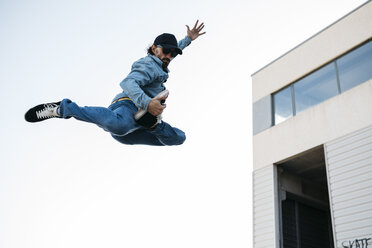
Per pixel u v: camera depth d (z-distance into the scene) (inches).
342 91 374.3
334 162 347.6
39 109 83.7
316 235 471.5
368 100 342.6
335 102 372.2
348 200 323.3
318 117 382.3
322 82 401.4
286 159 401.1
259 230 394.0
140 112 88.2
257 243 390.3
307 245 452.1
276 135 421.4
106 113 84.3
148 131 102.3
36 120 84.4
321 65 406.6
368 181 314.5
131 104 91.7
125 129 87.0
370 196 308.2
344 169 336.8
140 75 90.0
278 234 377.4
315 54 418.3
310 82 415.8
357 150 332.8
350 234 310.8
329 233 489.4
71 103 82.4
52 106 84.0
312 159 404.8
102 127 89.2
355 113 348.8
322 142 366.6
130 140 104.2
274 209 386.9
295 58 442.9
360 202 313.6
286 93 441.1
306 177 458.9
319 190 474.9
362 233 302.2
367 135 330.0
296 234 446.6
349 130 346.9
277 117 438.0
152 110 86.4
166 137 103.4
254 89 483.5
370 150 322.7
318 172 442.0
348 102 359.6
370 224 299.4
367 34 368.5
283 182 432.5
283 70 452.8
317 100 397.4
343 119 357.1
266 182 408.5
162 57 98.6
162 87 99.3
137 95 84.9
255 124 455.5
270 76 468.1
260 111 457.7
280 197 402.9
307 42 434.6
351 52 382.6
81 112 81.6
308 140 381.7
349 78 373.1
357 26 381.7
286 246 428.8
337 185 336.8
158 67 96.0
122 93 95.7
